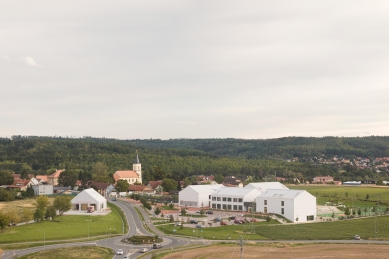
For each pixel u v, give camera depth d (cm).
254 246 14162
